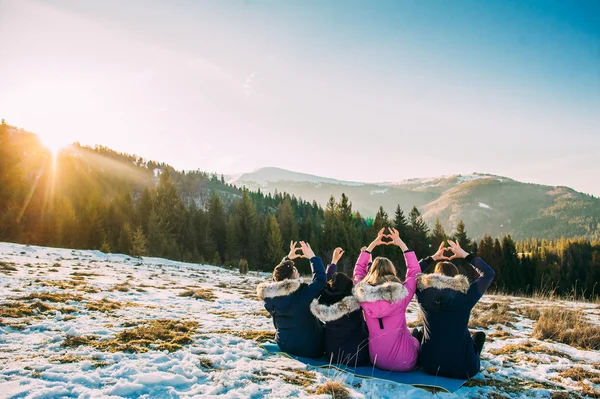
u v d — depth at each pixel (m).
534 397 4.36
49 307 7.14
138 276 16.53
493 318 8.89
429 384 4.36
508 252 59.38
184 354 4.96
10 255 19.36
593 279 58.91
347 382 4.39
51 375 3.89
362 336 4.97
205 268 32.28
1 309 6.51
